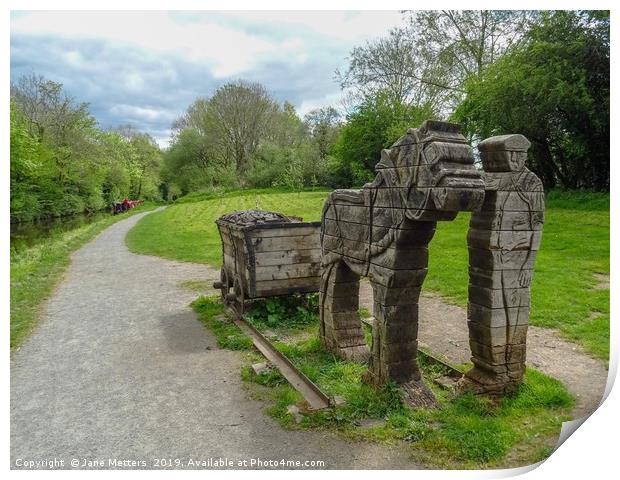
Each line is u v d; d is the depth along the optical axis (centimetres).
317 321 741
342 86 2950
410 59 2712
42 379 549
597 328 650
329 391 484
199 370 562
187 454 387
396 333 448
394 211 429
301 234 737
